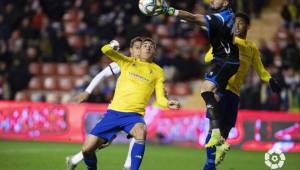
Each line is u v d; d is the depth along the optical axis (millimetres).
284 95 53250
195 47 61938
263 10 67750
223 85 24812
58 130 49781
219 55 24750
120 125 24641
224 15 24125
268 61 56250
